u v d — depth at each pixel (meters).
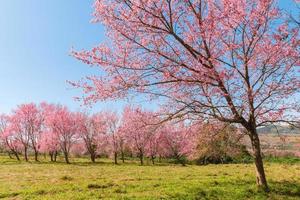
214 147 20.73
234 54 16.64
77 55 16.20
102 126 73.50
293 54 16.00
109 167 47.97
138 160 77.88
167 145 62.31
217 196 18.47
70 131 74.00
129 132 19.00
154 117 17.06
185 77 16.33
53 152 80.50
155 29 16.67
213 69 15.73
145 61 16.56
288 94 16.62
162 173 32.81
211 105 16.72
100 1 16.39
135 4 16.19
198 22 16.19
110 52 16.42
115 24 16.44
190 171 34.72
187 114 17.05
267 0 15.84
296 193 18.80
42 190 21.45
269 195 18.17
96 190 21.27
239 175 28.02
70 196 19.20
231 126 18.62
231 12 15.68
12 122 82.06
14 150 82.81
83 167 49.00
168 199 17.84
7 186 24.95
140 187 22.03
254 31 16.09
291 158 50.00
